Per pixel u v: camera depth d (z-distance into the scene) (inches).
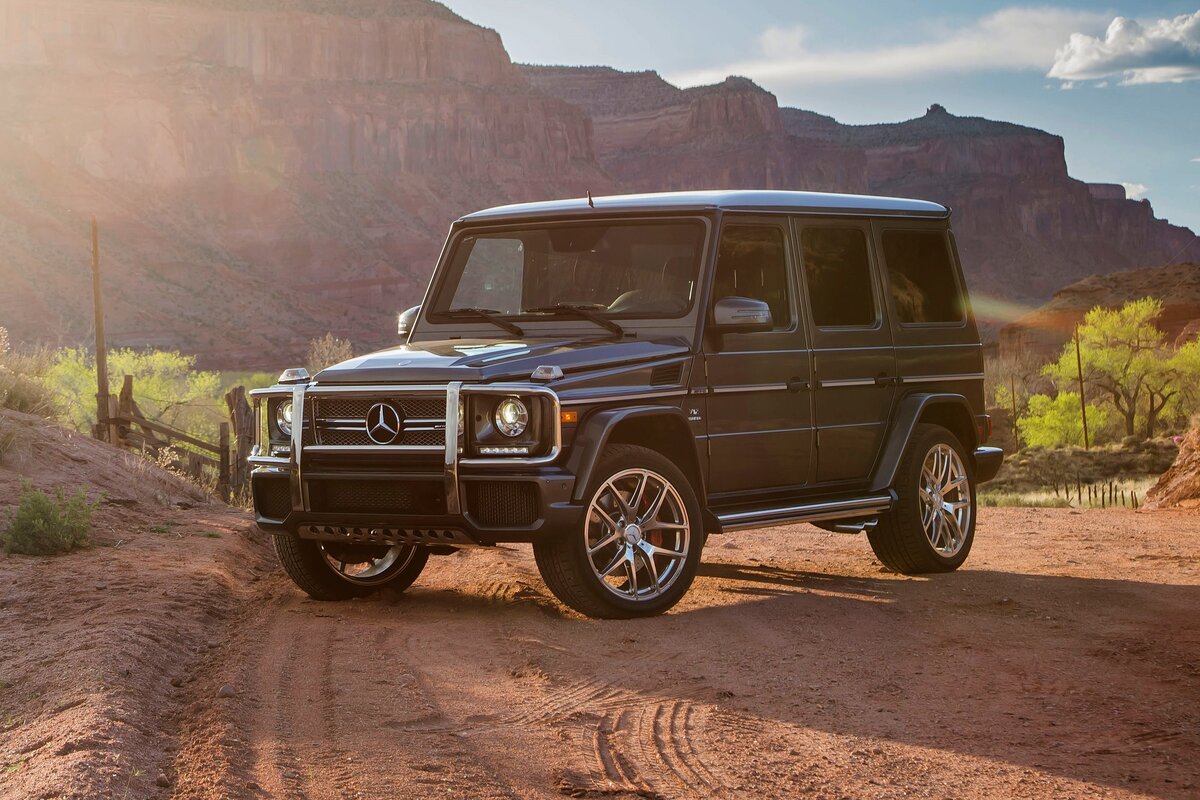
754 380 283.3
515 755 164.6
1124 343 2780.5
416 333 297.9
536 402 241.9
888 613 265.9
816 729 179.3
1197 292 5137.8
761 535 435.2
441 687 199.2
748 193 294.5
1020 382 3420.3
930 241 345.4
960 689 201.8
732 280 281.6
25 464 417.4
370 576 295.3
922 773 160.6
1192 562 347.3
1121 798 151.5
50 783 144.8
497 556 364.8
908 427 319.9
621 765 162.2
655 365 262.7
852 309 314.2
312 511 257.6
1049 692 199.9
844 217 316.8
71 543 330.6
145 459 540.1
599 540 255.8
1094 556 364.8
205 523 407.8
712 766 162.4
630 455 253.9
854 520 322.3
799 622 254.5
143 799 145.9
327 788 150.3
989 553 377.4
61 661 207.2
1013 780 157.9
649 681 204.4
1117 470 1935.3
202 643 239.8
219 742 166.2
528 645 229.1
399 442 249.0
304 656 222.8
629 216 285.6
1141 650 228.5
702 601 281.6
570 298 285.1
